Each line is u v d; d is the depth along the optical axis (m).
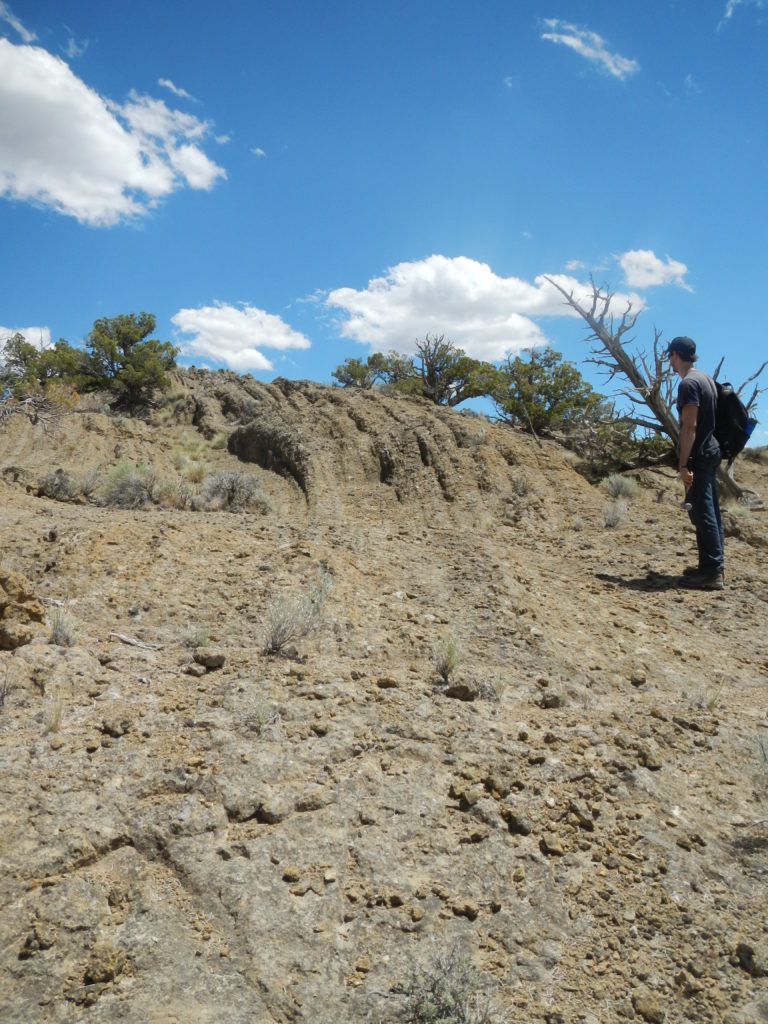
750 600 8.05
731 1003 2.60
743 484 22.02
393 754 3.87
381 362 42.19
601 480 21.34
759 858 3.37
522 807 3.52
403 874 3.06
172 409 37.38
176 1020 2.34
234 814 3.28
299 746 3.84
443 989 2.50
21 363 38.47
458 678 4.85
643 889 3.09
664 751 4.26
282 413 28.91
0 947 2.54
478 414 27.69
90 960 2.51
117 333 40.25
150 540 6.90
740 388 18.73
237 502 16.25
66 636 4.73
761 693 5.51
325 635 5.41
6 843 2.96
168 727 3.90
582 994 2.59
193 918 2.76
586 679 5.29
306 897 2.89
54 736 3.72
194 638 5.07
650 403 21.80
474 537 9.38
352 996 2.52
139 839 3.09
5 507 9.02
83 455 26.36
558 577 8.52
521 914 2.92
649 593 8.30
